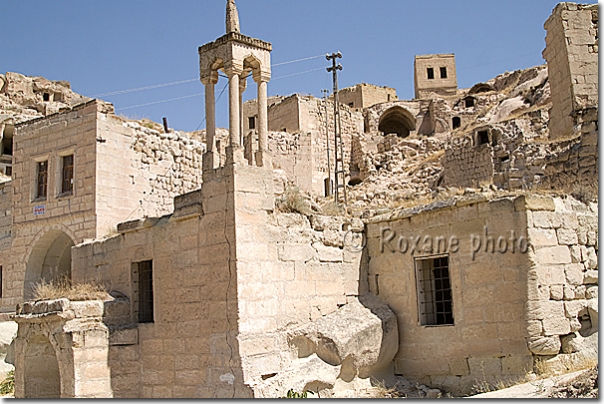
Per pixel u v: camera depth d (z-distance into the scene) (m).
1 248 28.55
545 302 13.90
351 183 52.56
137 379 16.62
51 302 16.66
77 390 15.50
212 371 14.69
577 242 14.80
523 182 31.02
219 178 15.24
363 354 15.41
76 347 15.73
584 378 11.71
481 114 52.72
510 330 14.02
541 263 14.06
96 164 24.84
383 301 16.91
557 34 28.09
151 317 17.69
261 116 16.95
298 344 15.36
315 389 14.77
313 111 51.47
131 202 25.97
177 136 28.75
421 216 16.20
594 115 19.72
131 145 26.34
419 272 16.30
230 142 15.52
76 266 20.33
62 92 57.97
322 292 16.25
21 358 17.47
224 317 14.55
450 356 15.10
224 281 14.68
